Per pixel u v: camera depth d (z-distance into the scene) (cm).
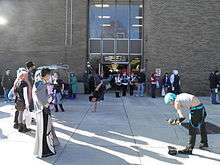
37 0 2922
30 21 2925
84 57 2930
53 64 2917
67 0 2925
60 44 2923
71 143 959
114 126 1242
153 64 2667
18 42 2923
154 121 1371
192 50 2675
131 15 3138
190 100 861
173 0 2670
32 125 1183
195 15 2673
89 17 3112
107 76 3094
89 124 1276
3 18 2925
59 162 774
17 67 2922
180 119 862
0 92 2541
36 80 855
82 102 2111
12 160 783
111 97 2478
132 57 3127
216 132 1173
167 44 2673
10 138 1001
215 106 1984
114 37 3127
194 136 873
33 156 816
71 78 2395
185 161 802
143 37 3036
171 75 2392
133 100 2269
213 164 781
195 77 2673
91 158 811
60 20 2931
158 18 2673
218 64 2678
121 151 881
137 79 2622
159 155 850
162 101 2206
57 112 1608
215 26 2680
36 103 818
